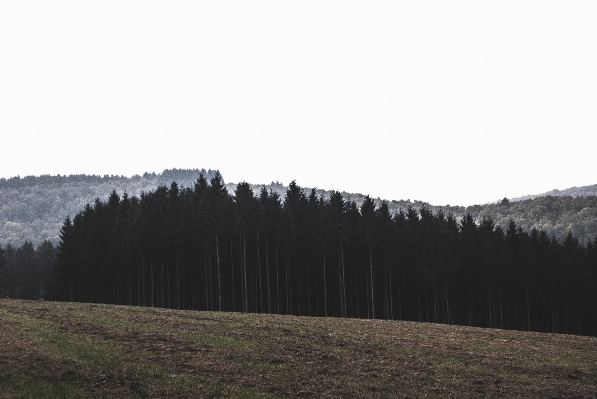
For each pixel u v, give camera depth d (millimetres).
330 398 30953
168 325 47500
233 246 94438
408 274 95875
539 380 37625
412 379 35812
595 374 39938
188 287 97188
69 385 30000
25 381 29844
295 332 48000
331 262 92125
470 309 95812
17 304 56438
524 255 99000
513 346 49531
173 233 88812
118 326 45375
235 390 31062
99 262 100062
